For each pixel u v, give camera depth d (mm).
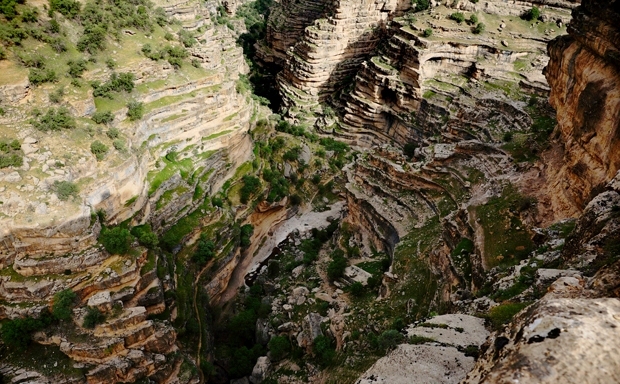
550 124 52594
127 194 46625
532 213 37688
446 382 19344
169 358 39781
